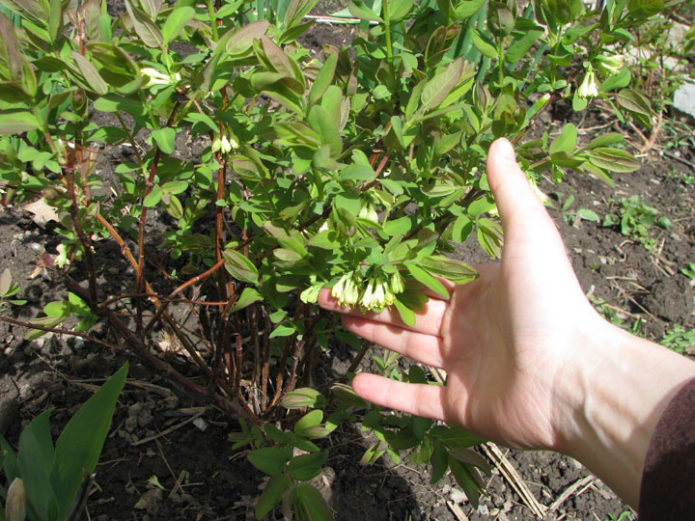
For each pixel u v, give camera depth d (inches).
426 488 16.9
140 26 9.4
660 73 34.0
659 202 28.0
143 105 9.7
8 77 8.6
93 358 17.5
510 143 10.9
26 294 18.2
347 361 19.1
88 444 11.3
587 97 11.5
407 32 12.8
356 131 13.5
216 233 13.6
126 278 19.0
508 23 11.3
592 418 10.3
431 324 13.5
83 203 11.7
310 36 29.5
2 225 19.7
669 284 23.7
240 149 11.3
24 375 16.9
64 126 11.1
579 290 11.0
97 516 14.8
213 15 10.8
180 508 15.2
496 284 12.1
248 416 15.4
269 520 15.3
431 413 13.3
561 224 26.4
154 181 11.9
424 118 10.3
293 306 18.8
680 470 8.0
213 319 18.3
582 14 11.7
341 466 16.9
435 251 12.6
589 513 17.0
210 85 9.6
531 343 11.0
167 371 13.6
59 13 9.4
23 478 10.5
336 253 10.5
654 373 9.9
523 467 17.9
